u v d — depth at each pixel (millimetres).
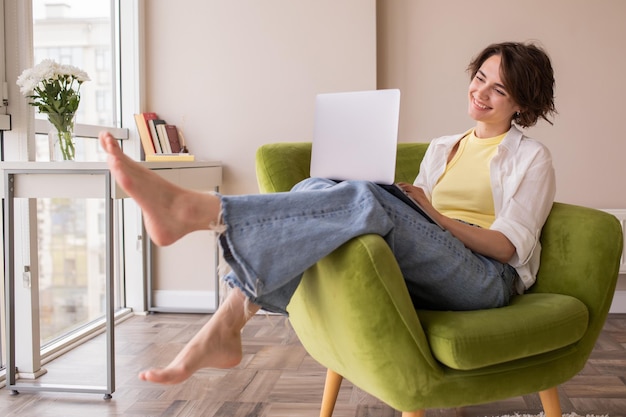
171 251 3559
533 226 1696
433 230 1542
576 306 1574
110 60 3395
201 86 3465
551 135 3449
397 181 2145
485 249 1641
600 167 3439
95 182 2262
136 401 2223
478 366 1409
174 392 2301
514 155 1820
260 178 1951
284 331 3080
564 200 3461
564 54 3424
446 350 1392
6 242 2307
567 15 3412
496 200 1814
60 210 2875
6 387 2344
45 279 2770
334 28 3383
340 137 1677
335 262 1408
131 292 3502
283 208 1364
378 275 1374
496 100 1810
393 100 1608
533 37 3430
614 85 3416
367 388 1540
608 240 1657
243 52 3436
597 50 3412
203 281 3551
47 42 2768
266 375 2465
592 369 2521
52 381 2432
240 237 1326
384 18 3488
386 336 1401
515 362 1503
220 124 3465
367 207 1414
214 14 3441
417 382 1433
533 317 1488
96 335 3051
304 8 3393
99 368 2580
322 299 1488
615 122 3424
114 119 3434
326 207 1398
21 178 2291
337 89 3398
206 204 1343
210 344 1447
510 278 1700
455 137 2018
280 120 3434
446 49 3467
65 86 2424
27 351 2479
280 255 1337
